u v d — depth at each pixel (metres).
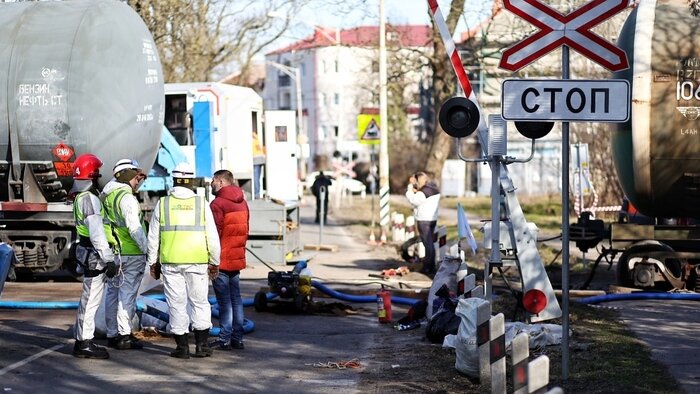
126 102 15.74
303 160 61.31
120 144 15.72
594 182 35.78
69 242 16.16
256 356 10.81
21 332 11.99
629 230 15.20
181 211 10.49
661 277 15.02
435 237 18.73
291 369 10.11
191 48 29.05
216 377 9.70
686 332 11.50
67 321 12.81
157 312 11.74
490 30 31.08
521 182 53.69
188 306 11.56
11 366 10.02
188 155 20.94
